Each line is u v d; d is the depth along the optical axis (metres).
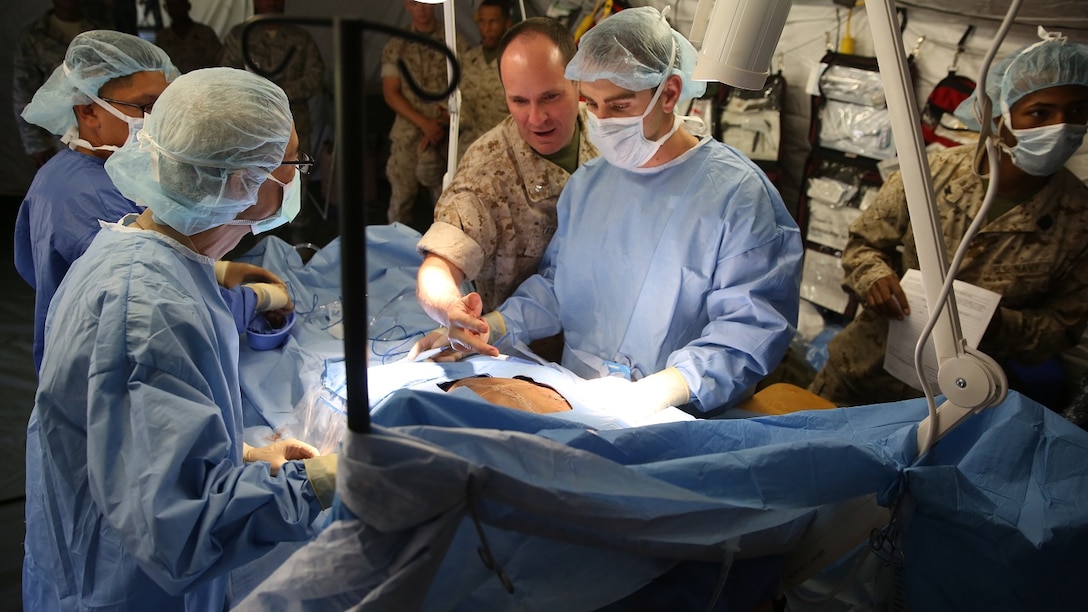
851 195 2.66
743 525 0.84
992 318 1.84
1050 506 0.88
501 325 1.60
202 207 1.05
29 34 3.62
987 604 0.90
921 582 0.94
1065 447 0.94
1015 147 1.73
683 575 0.91
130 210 1.62
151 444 0.90
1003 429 0.96
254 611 0.76
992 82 1.75
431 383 1.37
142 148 1.04
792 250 1.46
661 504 0.80
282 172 1.14
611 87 1.34
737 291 1.42
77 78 1.47
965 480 0.89
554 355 1.78
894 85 0.81
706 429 0.98
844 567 1.06
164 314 0.98
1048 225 1.85
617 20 1.34
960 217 1.94
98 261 1.04
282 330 1.70
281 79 3.80
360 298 0.60
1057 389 1.92
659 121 1.43
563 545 0.83
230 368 1.16
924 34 2.33
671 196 1.49
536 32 1.54
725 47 1.20
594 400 1.32
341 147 0.55
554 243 1.73
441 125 3.66
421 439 0.72
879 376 2.14
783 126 2.85
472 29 4.21
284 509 0.93
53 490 1.01
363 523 0.70
